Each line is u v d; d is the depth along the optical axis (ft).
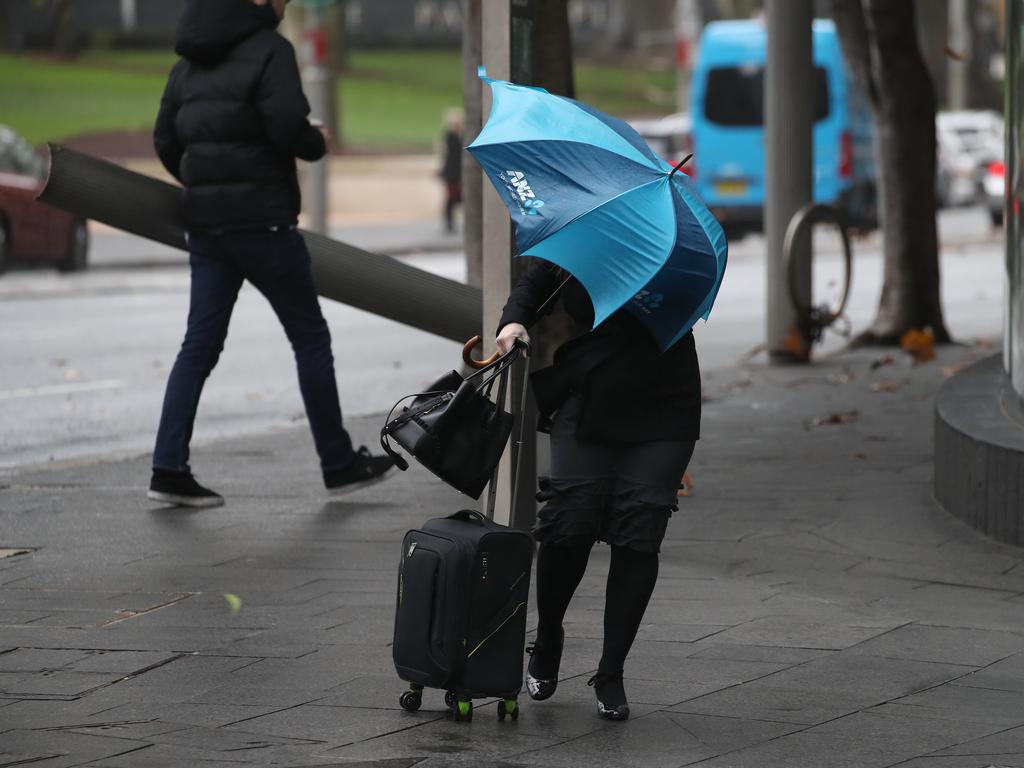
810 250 120.98
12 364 132.98
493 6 64.28
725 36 265.54
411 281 79.87
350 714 46.96
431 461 46.24
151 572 63.82
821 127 253.24
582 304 47.29
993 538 68.54
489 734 45.44
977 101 548.72
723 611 57.82
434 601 45.93
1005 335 77.25
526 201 46.14
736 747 44.39
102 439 99.66
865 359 123.85
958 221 314.55
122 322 164.66
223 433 102.12
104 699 48.16
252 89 73.05
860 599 59.72
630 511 46.62
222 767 42.04
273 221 73.97
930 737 45.03
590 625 56.29
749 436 92.27
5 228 204.23
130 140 377.30
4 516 74.38
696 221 46.01
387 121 476.54
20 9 560.61
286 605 58.75
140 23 612.70
